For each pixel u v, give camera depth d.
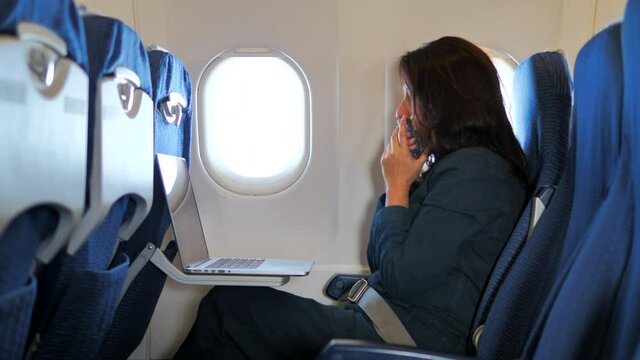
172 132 1.19
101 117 0.65
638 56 0.50
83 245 0.64
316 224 1.62
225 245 1.63
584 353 0.60
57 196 0.54
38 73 0.51
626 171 0.55
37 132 0.51
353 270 1.63
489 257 0.98
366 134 1.57
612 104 0.59
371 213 1.60
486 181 0.97
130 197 0.84
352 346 0.73
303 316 1.09
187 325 1.67
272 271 1.16
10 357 0.53
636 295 0.53
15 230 0.51
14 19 0.47
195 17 1.53
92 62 0.66
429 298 0.99
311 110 1.56
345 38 1.53
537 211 0.83
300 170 1.59
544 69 0.91
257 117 1.58
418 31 1.52
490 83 1.09
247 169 1.60
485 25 1.50
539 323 0.69
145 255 1.09
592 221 0.60
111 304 0.76
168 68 1.07
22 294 0.50
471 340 0.91
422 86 1.12
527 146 1.00
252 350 1.08
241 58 1.54
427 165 1.38
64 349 0.70
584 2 1.48
